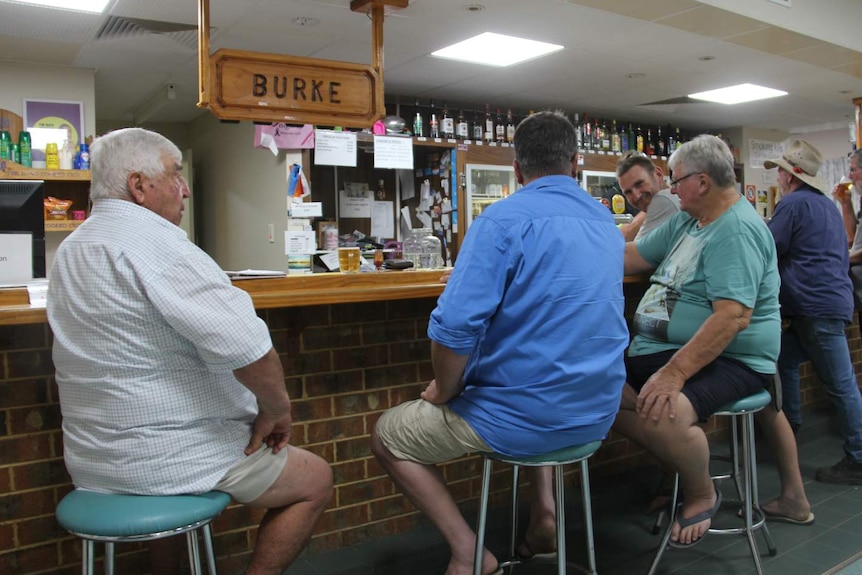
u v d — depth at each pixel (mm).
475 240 1593
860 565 2250
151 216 1438
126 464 1408
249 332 1401
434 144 5188
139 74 4875
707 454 2029
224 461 1502
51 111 4648
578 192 1702
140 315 1376
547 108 6238
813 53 4520
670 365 2002
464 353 1584
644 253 2410
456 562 1841
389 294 2080
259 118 2654
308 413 2279
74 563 1932
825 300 2877
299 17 3615
